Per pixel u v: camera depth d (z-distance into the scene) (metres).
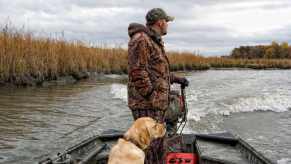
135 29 4.05
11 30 18.70
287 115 10.23
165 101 4.18
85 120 9.59
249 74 34.31
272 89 16.75
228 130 8.33
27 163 6.11
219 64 58.88
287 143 7.38
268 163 4.34
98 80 22.39
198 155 4.78
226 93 14.91
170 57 38.78
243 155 5.43
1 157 6.45
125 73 28.89
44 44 20.00
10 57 17.45
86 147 5.68
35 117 9.95
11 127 8.77
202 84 19.98
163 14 4.21
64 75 20.88
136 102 4.09
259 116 10.08
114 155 3.81
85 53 24.72
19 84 17.59
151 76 4.07
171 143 5.07
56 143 7.36
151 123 3.88
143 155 3.83
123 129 8.57
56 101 12.87
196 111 10.38
